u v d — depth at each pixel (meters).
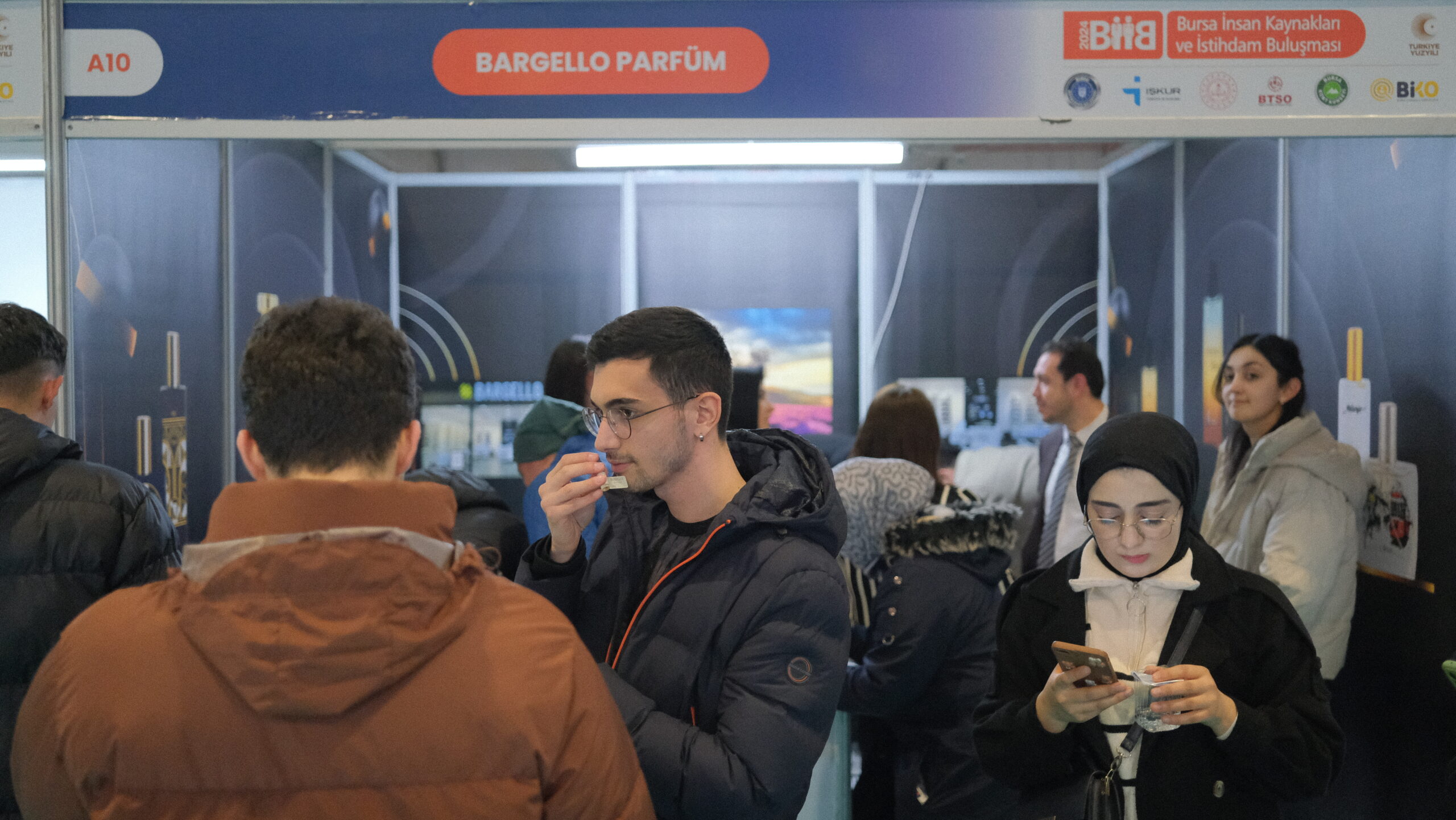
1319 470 2.45
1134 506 1.46
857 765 3.44
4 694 1.67
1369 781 2.67
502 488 4.29
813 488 1.37
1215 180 3.49
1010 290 4.28
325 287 3.73
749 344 4.29
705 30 2.03
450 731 0.80
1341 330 2.81
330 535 0.80
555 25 2.03
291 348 0.89
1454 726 2.33
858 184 4.27
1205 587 1.49
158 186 2.62
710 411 1.33
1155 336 3.90
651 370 1.29
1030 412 4.27
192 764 0.78
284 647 0.76
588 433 2.32
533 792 0.82
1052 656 1.57
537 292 4.30
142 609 0.83
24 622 1.67
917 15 2.04
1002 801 2.07
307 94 2.03
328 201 3.76
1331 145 2.84
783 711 1.20
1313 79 2.03
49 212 2.06
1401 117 2.02
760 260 4.29
